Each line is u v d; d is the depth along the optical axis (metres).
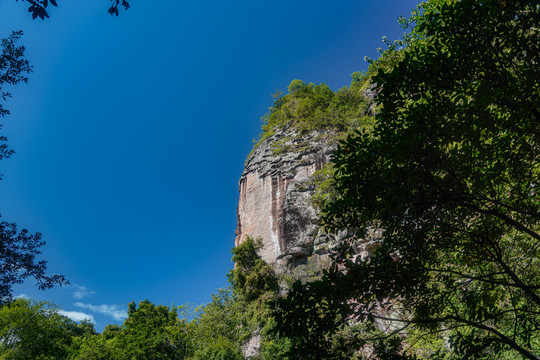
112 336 52.94
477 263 7.02
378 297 5.81
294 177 54.81
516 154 5.85
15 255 7.84
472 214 6.54
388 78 5.86
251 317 40.22
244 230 56.69
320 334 5.57
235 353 29.16
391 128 5.85
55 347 33.31
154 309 39.50
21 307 31.78
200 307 36.06
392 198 5.31
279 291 43.50
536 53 5.22
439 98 5.61
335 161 6.21
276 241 49.62
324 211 6.52
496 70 5.48
